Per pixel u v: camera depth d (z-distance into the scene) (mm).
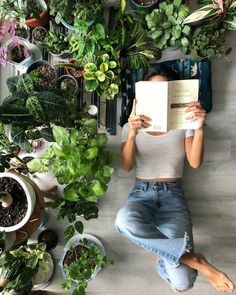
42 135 1687
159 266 1822
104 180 1626
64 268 1918
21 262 1697
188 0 1927
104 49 1812
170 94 1633
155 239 1647
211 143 1969
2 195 1640
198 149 1706
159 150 1801
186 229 1726
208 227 1962
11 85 1606
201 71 1921
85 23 1698
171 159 1805
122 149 1800
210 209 1963
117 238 2010
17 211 1693
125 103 1956
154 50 1899
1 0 1731
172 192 1810
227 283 1597
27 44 1928
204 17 1756
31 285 1836
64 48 1932
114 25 1920
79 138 1630
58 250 2031
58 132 1564
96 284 2012
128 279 1994
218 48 1869
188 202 1979
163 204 1807
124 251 2004
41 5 1752
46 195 1885
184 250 1598
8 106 1586
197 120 1646
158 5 1895
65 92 1787
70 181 1676
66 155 1545
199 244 1965
